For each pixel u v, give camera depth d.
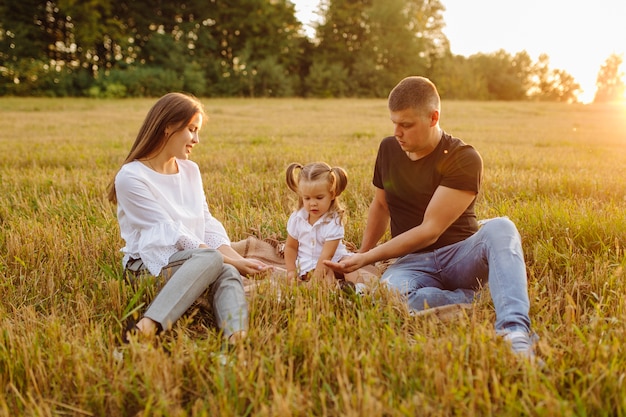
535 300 3.09
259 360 2.41
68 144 12.30
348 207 5.70
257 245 4.26
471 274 3.25
